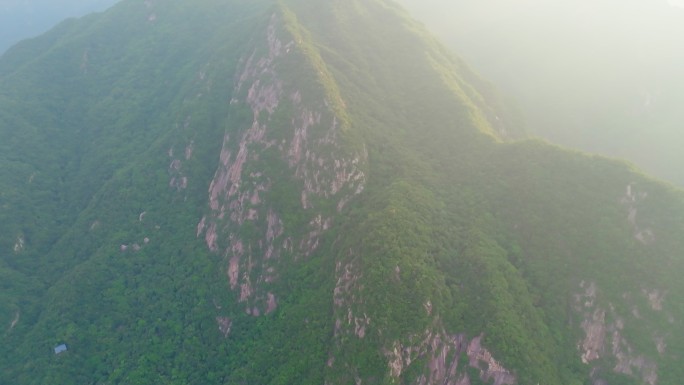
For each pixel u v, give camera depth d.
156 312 119.88
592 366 92.62
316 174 123.38
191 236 133.75
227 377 104.56
